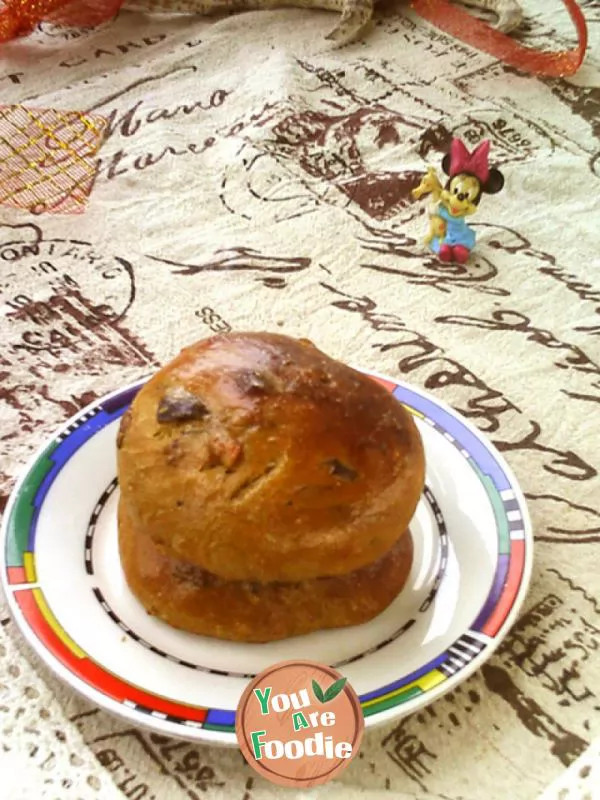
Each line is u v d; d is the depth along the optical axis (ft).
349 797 1.01
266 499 1.03
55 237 1.86
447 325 1.70
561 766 1.05
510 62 2.53
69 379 1.54
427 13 2.74
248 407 1.05
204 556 1.04
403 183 2.05
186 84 2.42
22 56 2.53
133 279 1.77
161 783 1.02
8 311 1.67
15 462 1.38
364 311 1.72
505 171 2.09
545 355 1.63
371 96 2.38
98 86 2.39
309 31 2.69
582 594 1.23
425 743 1.06
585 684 1.12
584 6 2.87
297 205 1.98
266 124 2.22
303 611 1.09
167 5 2.76
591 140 2.25
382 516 1.06
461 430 1.31
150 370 1.57
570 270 1.84
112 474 1.25
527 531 1.19
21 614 1.08
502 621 1.10
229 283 1.77
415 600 1.14
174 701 1.01
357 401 1.09
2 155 2.09
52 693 1.09
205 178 2.06
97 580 1.15
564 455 1.44
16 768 1.03
